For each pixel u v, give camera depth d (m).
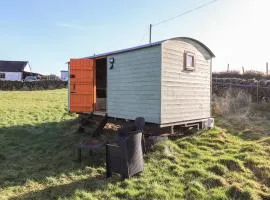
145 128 9.13
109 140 9.70
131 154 6.48
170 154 7.94
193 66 10.16
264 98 15.80
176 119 9.35
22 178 6.68
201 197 5.58
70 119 14.00
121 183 6.22
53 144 9.63
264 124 11.73
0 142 9.91
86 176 6.79
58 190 6.03
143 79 9.33
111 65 10.70
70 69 11.52
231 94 16.30
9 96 24.61
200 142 9.28
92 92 11.51
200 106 10.66
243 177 6.54
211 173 6.64
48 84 36.12
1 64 54.84
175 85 9.30
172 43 9.16
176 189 5.93
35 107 17.64
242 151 8.35
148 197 5.59
